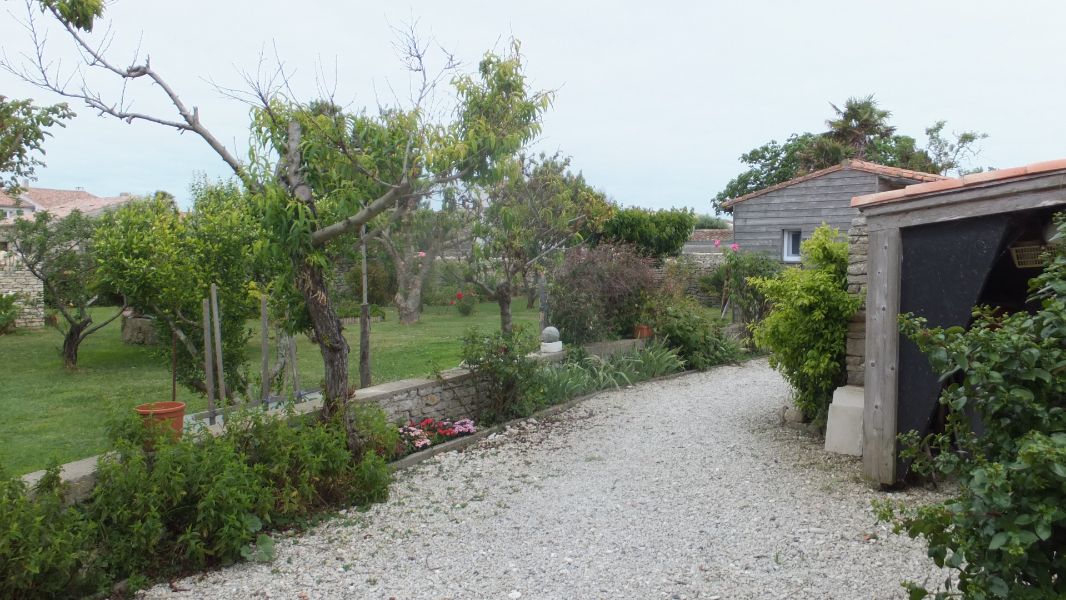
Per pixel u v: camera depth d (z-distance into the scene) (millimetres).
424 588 4195
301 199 5777
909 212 5254
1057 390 2316
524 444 7496
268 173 5793
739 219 19953
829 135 30234
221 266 7812
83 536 4074
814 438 7215
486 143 6258
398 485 6176
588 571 4352
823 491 5598
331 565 4555
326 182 6105
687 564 4383
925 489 5492
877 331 5461
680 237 19297
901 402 5441
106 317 20812
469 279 10273
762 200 19562
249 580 4355
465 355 8352
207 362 6125
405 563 4566
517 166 6922
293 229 5531
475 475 6441
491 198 9539
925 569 4098
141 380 10852
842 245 7379
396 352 13008
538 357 9961
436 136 5965
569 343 11117
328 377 6145
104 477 4488
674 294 13219
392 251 16844
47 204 41000
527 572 4375
